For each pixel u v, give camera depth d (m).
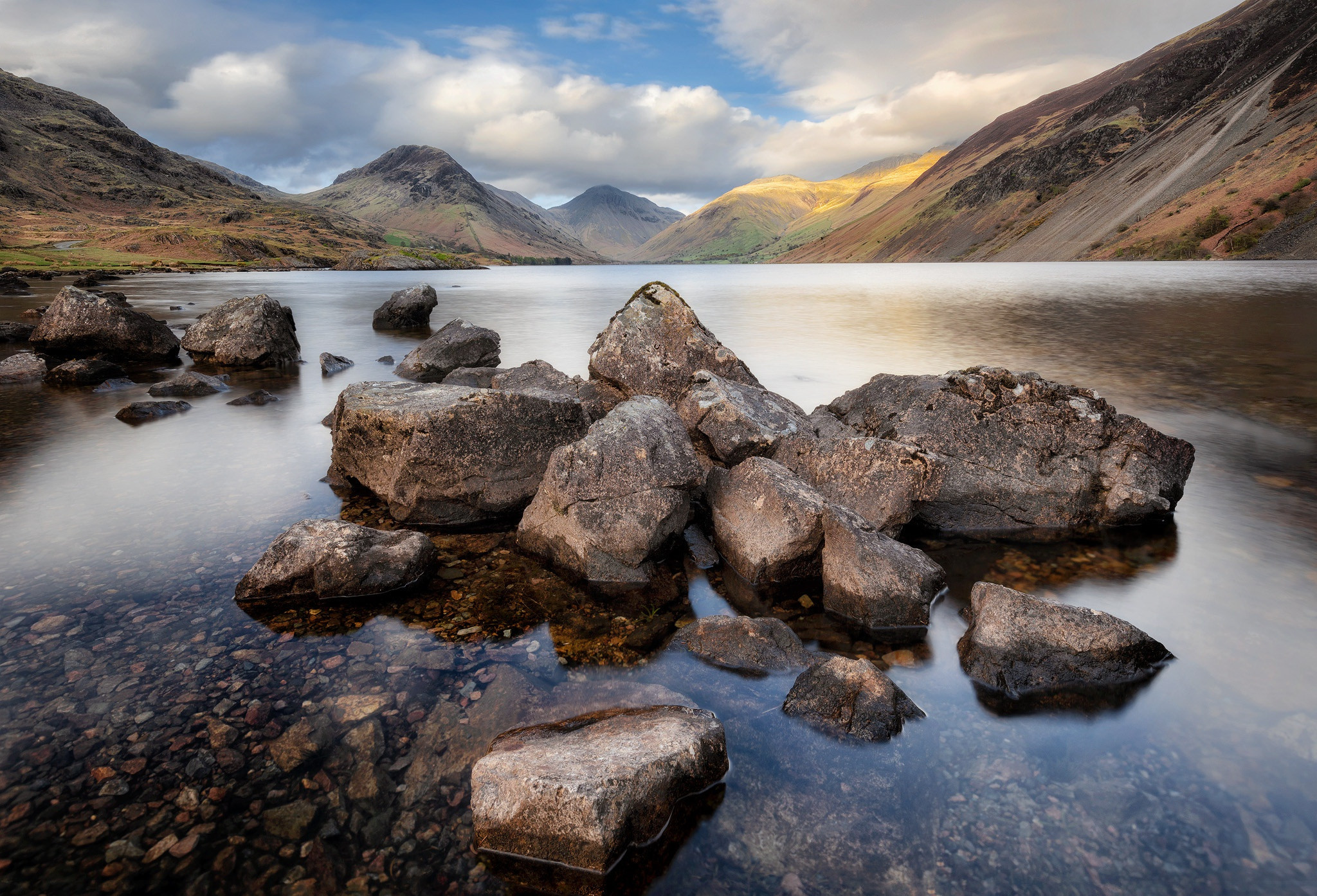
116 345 24.05
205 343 24.98
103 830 4.39
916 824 4.60
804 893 4.09
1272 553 9.09
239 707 5.64
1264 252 104.50
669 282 110.00
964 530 10.23
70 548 8.85
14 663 6.16
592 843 4.20
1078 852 4.36
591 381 16.19
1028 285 72.88
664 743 4.85
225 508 10.45
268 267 165.12
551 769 4.47
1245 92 169.12
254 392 18.53
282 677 6.09
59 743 5.14
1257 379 21.80
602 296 72.94
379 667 6.31
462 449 9.94
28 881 4.02
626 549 8.22
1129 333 33.47
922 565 7.77
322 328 39.03
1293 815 4.61
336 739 5.28
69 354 24.05
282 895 4.00
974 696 6.01
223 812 4.57
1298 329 33.41
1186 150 164.50
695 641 6.71
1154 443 10.40
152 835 4.36
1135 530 10.04
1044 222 191.88
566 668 6.37
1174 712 5.73
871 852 4.38
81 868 4.12
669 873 4.26
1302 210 106.88
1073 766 5.12
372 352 29.30
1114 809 4.70
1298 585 8.16
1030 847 4.40
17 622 6.91
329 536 7.80
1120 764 5.13
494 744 5.11
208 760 5.03
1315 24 171.38
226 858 4.23
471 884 4.16
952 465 10.38
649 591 8.02
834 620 7.43
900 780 4.98
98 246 158.62
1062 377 22.52
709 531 9.73
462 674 6.20
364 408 10.59
